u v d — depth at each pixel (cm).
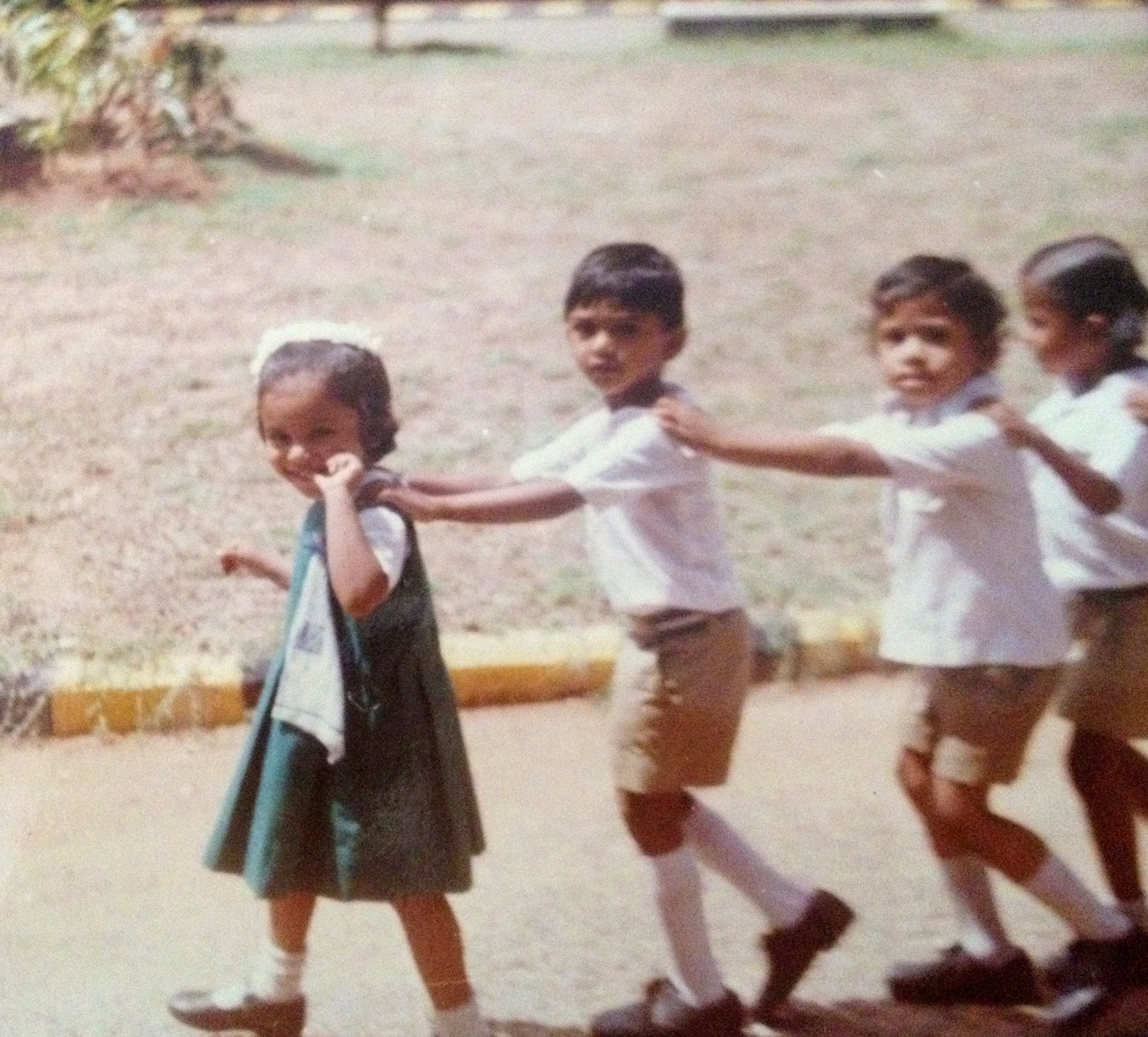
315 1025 288
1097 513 276
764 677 411
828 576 438
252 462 466
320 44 903
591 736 386
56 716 384
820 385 521
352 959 308
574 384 516
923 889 329
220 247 587
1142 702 291
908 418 278
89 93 644
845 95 816
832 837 348
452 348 531
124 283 548
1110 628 292
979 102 801
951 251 613
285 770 259
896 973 293
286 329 270
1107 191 677
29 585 411
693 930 275
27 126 644
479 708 398
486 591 426
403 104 782
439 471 461
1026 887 277
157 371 505
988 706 271
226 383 503
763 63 877
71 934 314
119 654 392
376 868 257
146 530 435
